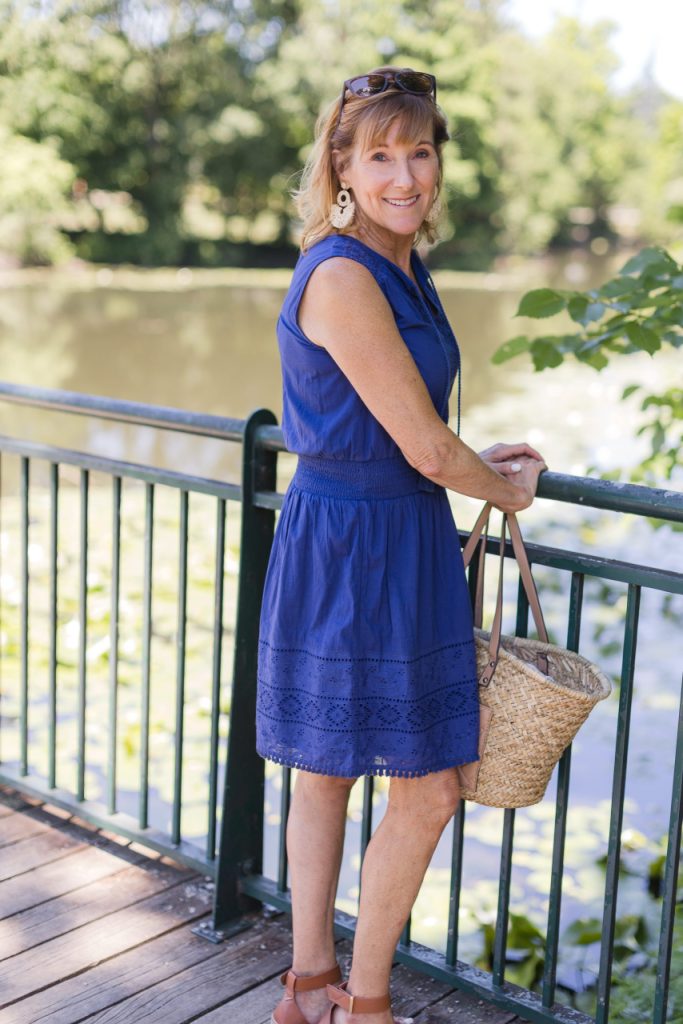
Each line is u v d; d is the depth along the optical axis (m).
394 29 31.91
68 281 26.69
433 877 3.52
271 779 4.20
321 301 1.79
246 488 2.42
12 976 2.40
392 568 1.89
